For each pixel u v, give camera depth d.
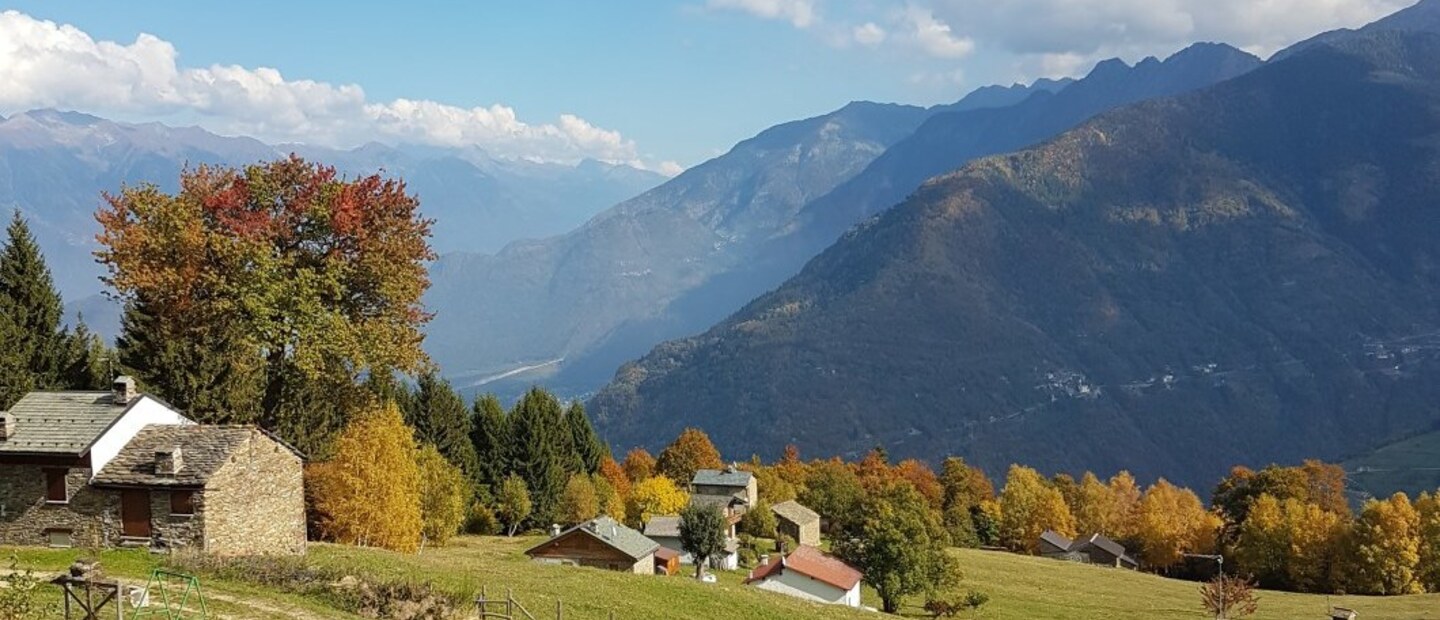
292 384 65.00
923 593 98.75
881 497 118.31
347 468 57.34
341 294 58.62
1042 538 153.00
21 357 58.12
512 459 105.56
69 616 28.78
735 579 87.81
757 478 145.50
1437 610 93.50
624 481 127.25
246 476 44.03
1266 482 142.12
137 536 42.16
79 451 41.88
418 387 100.12
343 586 38.81
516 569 55.75
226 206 57.12
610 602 48.72
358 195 59.78
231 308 55.91
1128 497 175.75
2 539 42.84
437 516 73.44
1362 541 114.50
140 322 63.41
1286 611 93.44
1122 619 84.06
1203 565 138.50
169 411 47.50
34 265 62.03
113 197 57.12
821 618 58.81
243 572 38.88
